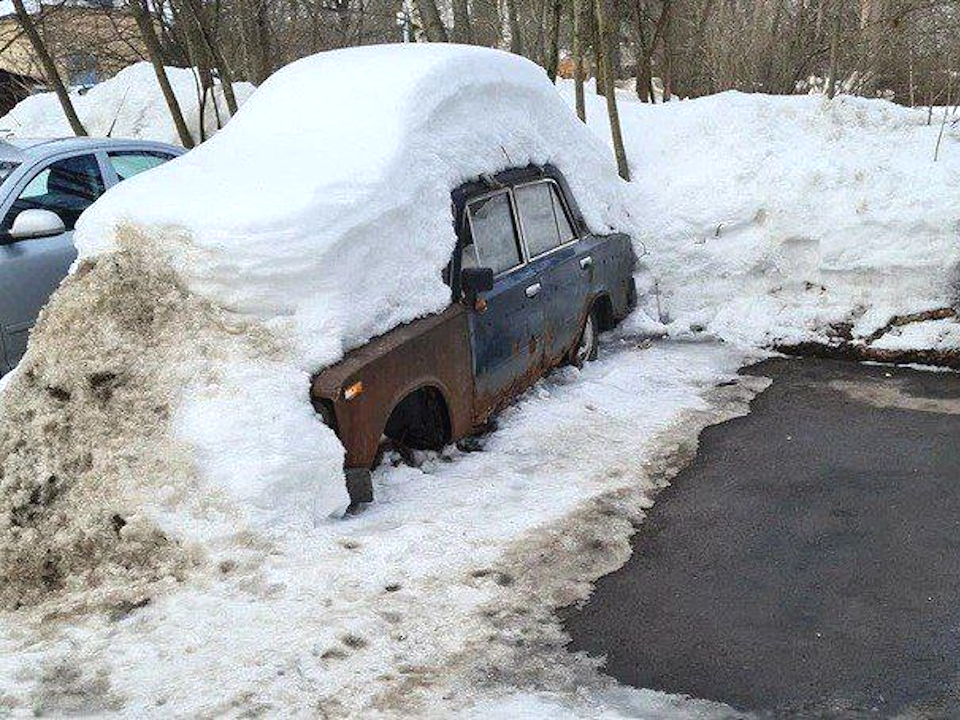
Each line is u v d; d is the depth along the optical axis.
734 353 8.20
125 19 21.77
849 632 4.09
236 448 4.77
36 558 4.64
